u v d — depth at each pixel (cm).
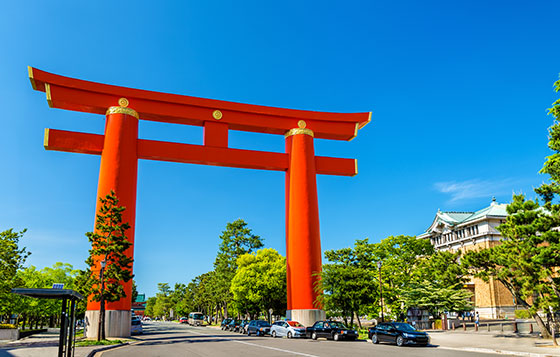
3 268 3309
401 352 2172
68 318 1648
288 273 4409
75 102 3922
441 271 3416
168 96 4216
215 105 4362
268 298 6094
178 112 4244
